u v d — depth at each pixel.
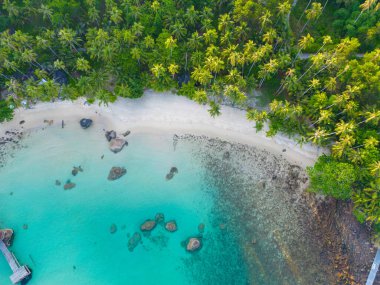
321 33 75.19
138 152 70.12
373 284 59.25
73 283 61.06
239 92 65.38
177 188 67.69
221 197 67.06
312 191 64.69
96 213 65.88
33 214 65.69
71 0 71.75
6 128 71.12
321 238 63.38
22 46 68.75
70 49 72.44
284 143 69.81
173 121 71.81
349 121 63.62
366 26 69.75
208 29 70.62
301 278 61.25
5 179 68.06
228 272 62.12
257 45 71.06
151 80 70.88
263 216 65.50
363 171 60.16
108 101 70.50
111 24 74.00
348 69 64.12
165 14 70.56
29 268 61.62
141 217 65.62
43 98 70.31
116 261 62.69
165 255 63.16
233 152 69.75
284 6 66.06
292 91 69.44
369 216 59.59
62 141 71.00
